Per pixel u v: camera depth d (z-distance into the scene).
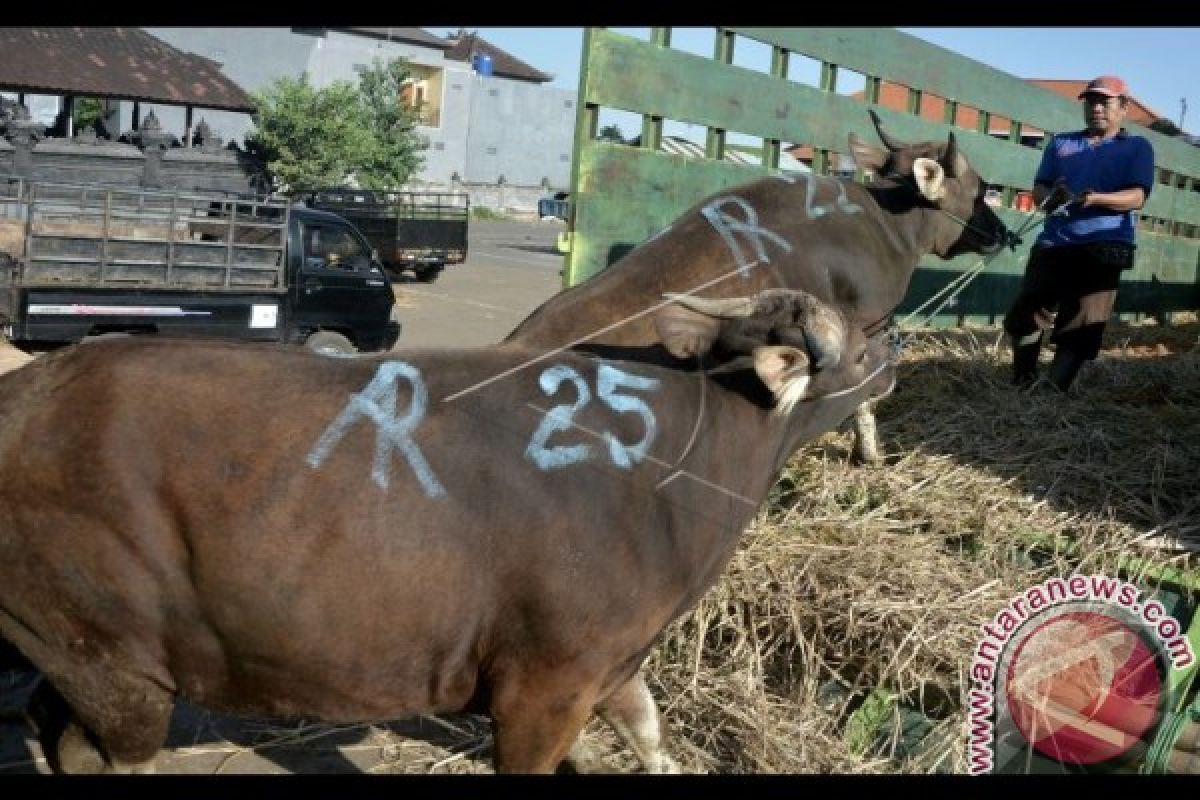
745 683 4.52
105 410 2.98
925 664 4.49
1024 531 5.07
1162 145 12.49
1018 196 11.00
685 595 3.48
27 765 4.19
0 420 3.00
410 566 3.06
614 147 6.12
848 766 4.25
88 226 11.70
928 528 5.29
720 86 6.67
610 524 3.25
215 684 3.17
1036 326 6.96
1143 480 5.41
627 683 3.84
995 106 9.77
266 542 2.98
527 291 21.61
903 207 5.57
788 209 4.86
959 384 7.06
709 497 3.48
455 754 4.45
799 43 7.25
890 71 8.23
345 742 4.54
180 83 21.53
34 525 2.97
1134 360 8.25
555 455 3.23
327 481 3.02
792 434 3.80
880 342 4.03
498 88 50.59
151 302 10.75
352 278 12.17
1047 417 6.34
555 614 3.18
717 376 3.57
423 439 3.14
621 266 4.14
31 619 3.07
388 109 34.59
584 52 5.92
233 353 3.15
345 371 3.21
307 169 29.02
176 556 3.00
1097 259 6.71
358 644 3.10
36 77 19.88
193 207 12.55
